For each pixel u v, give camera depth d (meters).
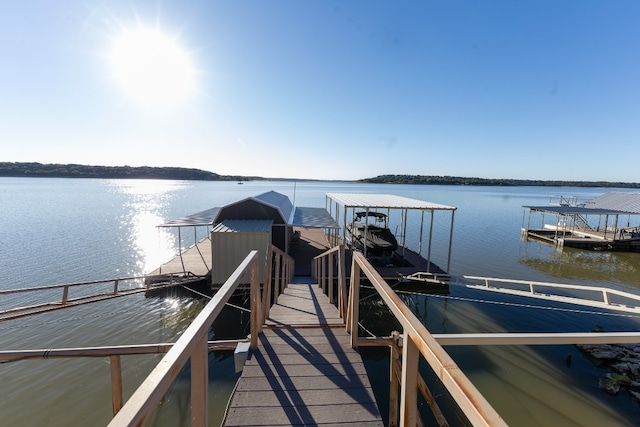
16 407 5.94
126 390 6.38
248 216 13.12
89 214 33.44
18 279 13.28
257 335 3.36
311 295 6.23
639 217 40.50
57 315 9.73
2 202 44.72
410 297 11.20
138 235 23.48
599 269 15.52
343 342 3.37
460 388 0.98
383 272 11.95
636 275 14.59
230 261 10.52
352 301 3.28
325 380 2.75
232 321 9.45
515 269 15.44
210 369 6.85
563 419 5.67
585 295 12.06
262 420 2.31
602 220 37.09
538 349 7.69
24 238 21.25
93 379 6.68
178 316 9.72
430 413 5.76
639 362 7.11
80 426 5.54
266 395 2.57
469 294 11.66
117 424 0.79
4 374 6.79
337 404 2.48
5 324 9.16
